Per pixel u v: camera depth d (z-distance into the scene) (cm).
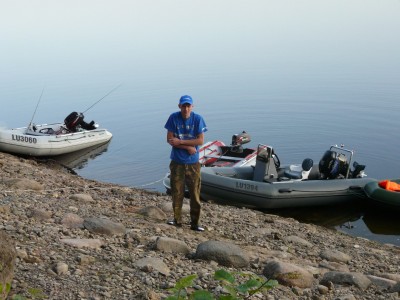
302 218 1403
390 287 624
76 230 679
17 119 2920
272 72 4659
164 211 952
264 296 529
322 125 2614
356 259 850
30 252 555
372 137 2386
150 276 537
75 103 3344
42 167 1527
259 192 1385
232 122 2736
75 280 498
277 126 2625
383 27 9862
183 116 765
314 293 569
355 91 3503
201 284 531
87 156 2031
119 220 796
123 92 3716
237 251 627
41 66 5488
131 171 1873
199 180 796
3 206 746
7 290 402
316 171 1538
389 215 1434
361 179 1504
